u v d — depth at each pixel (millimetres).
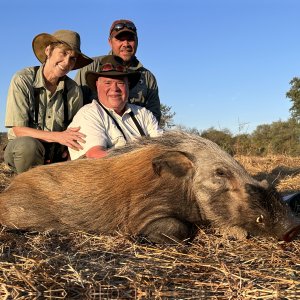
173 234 1457
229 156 1519
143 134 1981
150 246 1353
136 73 1979
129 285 1030
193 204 1508
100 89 1958
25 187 1602
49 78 2076
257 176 2877
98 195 1546
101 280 1041
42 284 997
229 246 1362
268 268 1166
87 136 1825
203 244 1424
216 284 1048
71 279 1031
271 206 1354
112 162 1612
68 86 2145
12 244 1303
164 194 1502
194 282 1067
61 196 1562
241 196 1418
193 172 1504
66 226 1532
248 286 1021
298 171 3174
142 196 1507
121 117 1973
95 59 2600
